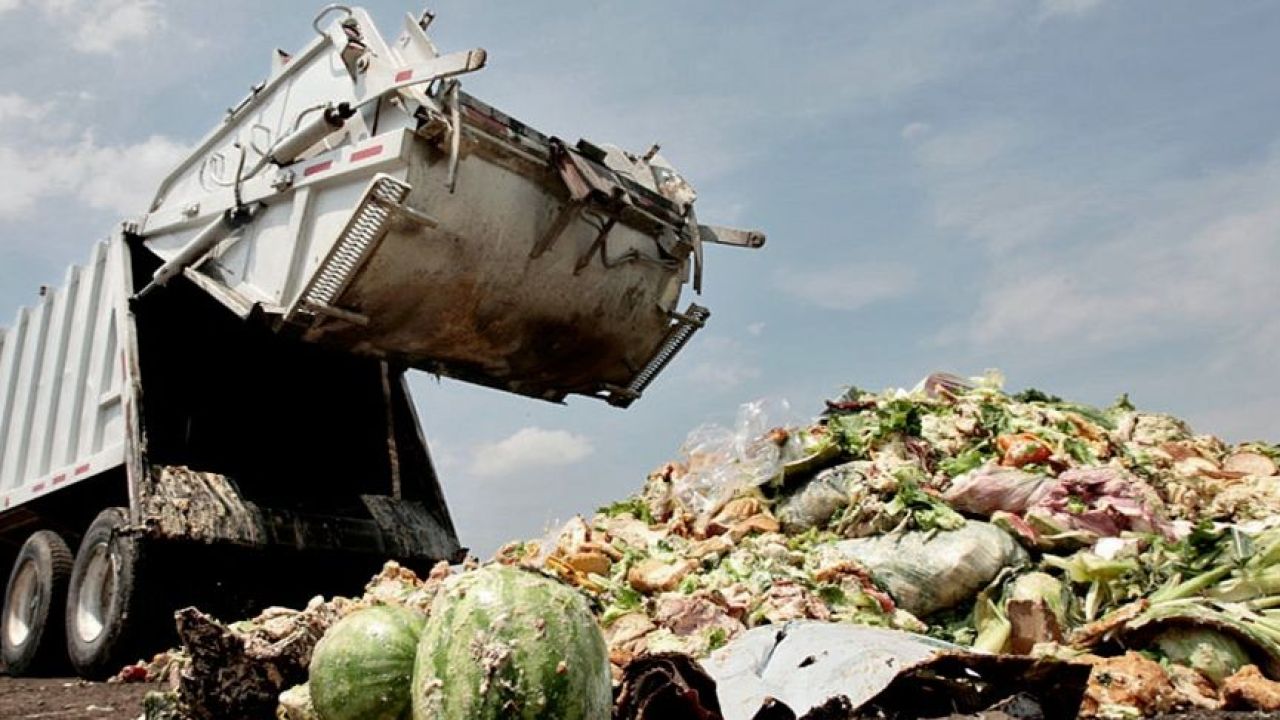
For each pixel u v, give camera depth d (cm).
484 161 604
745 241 745
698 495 615
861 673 345
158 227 752
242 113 710
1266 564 462
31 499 803
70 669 738
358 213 571
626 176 678
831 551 521
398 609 310
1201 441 732
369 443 825
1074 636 446
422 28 607
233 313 723
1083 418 698
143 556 629
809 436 612
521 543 629
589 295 674
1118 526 523
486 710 244
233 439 761
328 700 291
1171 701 383
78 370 774
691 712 303
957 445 628
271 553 677
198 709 390
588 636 259
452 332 641
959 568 488
